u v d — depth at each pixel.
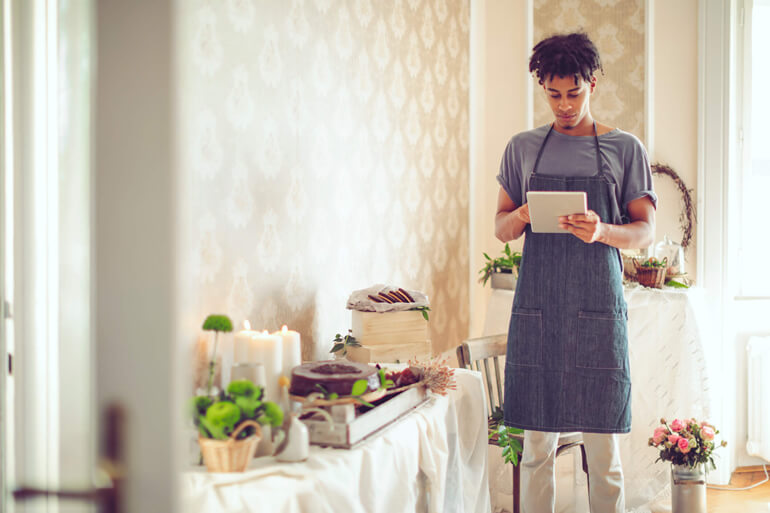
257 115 1.98
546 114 3.79
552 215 2.05
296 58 2.17
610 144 2.22
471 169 3.61
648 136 3.75
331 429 1.54
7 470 1.32
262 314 2.03
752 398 3.77
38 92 1.33
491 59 3.79
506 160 2.38
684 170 3.78
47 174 1.34
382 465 1.58
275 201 2.08
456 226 3.47
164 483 0.81
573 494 3.07
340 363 1.77
